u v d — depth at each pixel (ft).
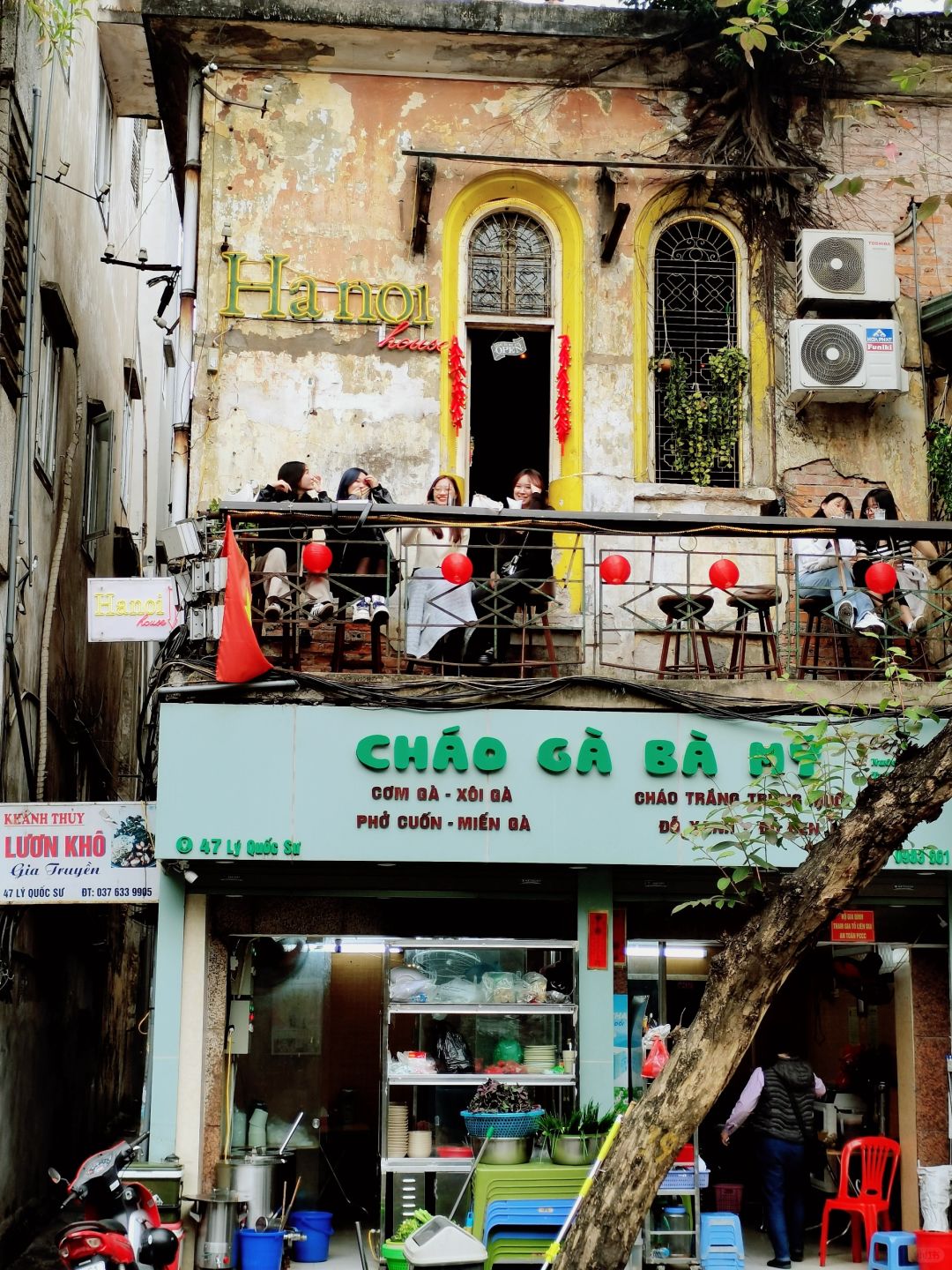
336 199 37.45
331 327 36.91
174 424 36.47
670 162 38.58
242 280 36.83
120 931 58.70
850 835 18.80
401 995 32.48
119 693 58.59
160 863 31.35
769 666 34.12
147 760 36.32
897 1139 34.65
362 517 31.55
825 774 28.81
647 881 33.45
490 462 48.03
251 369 36.50
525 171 38.17
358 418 36.63
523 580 33.09
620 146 38.55
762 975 18.71
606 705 32.40
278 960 34.71
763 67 38.63
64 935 43.96
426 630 34.09
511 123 38.27
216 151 37.27
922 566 36.14
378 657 32.68
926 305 38.63
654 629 34.76
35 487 39.29
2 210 34.32
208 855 30.55
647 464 37.70
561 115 38.50
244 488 35.99
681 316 38.70
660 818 31.63
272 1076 34.35
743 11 37.17
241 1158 32.40
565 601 36.29
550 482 37.35
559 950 33.14
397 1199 31.63
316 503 31.71
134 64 50.62
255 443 36.19
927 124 39.93
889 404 38.58
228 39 37.17
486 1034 32.73
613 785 31.65
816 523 32.30
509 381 43.50
